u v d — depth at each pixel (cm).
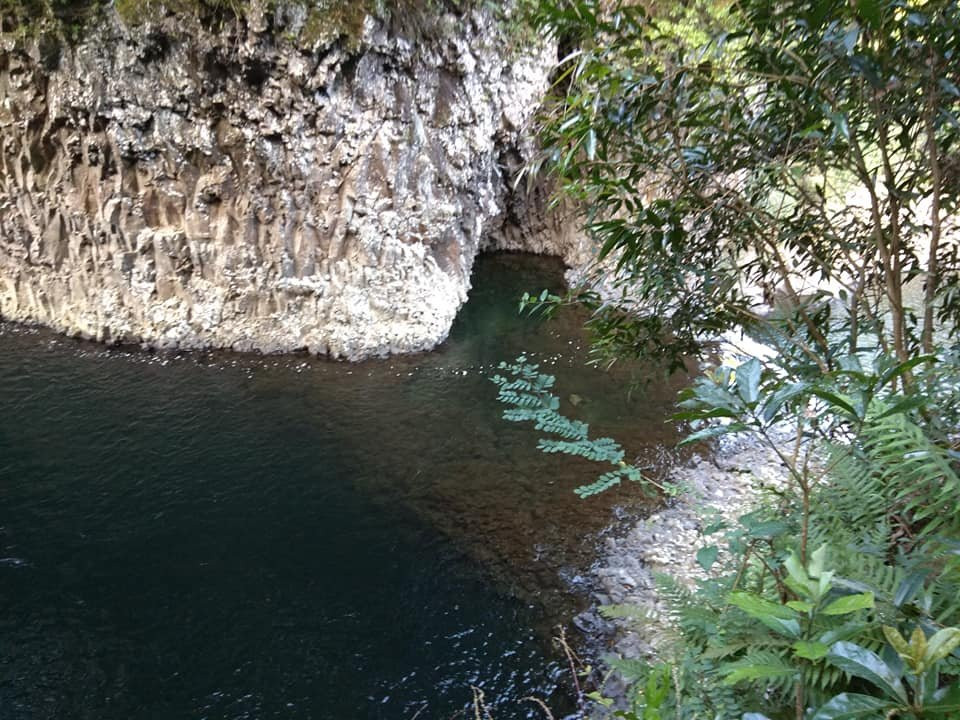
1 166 762
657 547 449
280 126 732
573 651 372
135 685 355
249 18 667
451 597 419
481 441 610
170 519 494
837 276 258
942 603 146
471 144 867
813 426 192
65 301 815
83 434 604
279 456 582
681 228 228
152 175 751
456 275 902
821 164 225
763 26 191
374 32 698
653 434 609
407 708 342
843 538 192
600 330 285
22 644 378
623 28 194
